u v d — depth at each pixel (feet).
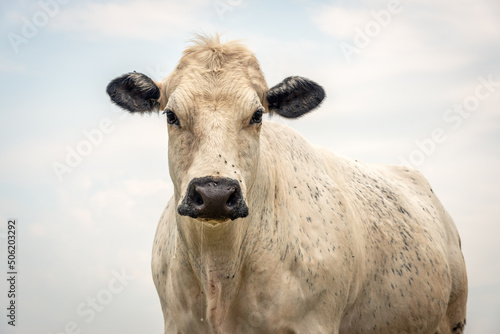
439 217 27.30
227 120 16.96
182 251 18.48
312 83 18.81
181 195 16.71
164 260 20.20
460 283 26.96
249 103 17.25
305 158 21.38
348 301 20.99
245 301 18.39
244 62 18.15
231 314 18.44
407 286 22.86
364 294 21.90
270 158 19.49
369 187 23.97
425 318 23.72
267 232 18.56
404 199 25.32
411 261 23.32
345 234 20.59
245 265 18.34
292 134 21.68
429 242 24.72
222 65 17.83
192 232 17.70
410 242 23.71
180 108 17.11
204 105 17.07
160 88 18.93
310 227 19.80
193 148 16.87
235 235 17.63
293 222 19.34
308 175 20.92
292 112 19.17
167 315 20.17
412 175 28.02
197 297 18.56
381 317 22.34
